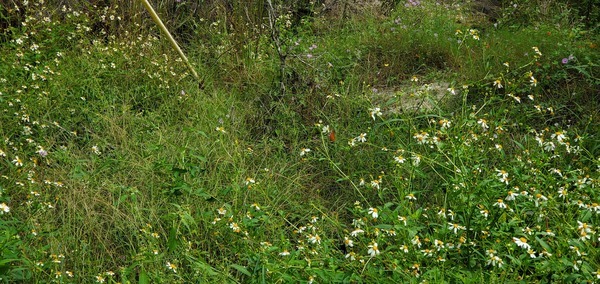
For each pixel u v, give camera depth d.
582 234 3.26
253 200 4.26
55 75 5.52
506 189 3.68
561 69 5.89
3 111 4.95
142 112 5.33
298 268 3.23
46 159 4.54
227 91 6.16
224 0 7.52
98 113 5.14
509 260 3.43
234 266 3.21
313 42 7.10
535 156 3.97
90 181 4.25
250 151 4.69
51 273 3.27
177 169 3.88
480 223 3.50
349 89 5.97
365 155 4.79
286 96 5.66
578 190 3.79
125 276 3.28
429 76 6.13
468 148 3.95
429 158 3.93
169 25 7.20
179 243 3.58
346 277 3.18
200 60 6.46
